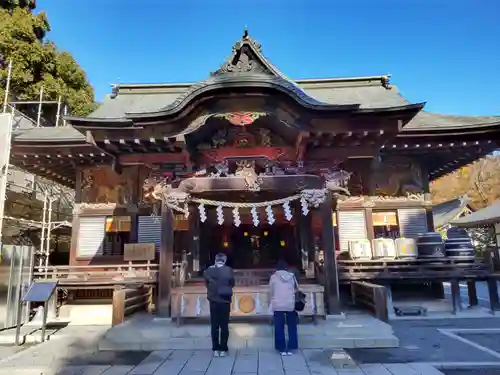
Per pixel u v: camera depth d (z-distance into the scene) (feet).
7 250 30.89
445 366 19.10
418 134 37.29
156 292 36.99
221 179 28.71
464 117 41.32
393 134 27.45
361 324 24.85
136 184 43.16
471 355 21.25
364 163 41.68
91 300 37.99
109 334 24.14
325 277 27.99
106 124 26.63
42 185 60.03
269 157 29.37
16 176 55.52
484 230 87.86
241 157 29.40
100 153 40.16
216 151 29.60
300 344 22.97
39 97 71.00
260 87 25.72
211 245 43.45
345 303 35.19
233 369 18.54
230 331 23.95
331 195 29.55
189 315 25.21
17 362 20.86
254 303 24.84
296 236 42.09
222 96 26.22
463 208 98.12
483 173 128.77
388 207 41.57
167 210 29.01
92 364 20.25
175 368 18.98
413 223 41.42
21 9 74.02
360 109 25.80
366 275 34.53
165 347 23.25
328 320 26.25
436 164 44.75
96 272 35.37
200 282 35.76
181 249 40.96
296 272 36.22
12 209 53.31
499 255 36.04
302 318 26.73
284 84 25.76
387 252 35.19
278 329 21.34
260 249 43.96
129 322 27.27
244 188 28.53
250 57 29.96
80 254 42.32
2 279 30.27
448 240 36.81
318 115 26.43
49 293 26.89
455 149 39.75
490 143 38.34
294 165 29.12
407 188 42.11
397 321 32.50
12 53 68.18
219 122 28.12
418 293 39.93
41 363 20.57
